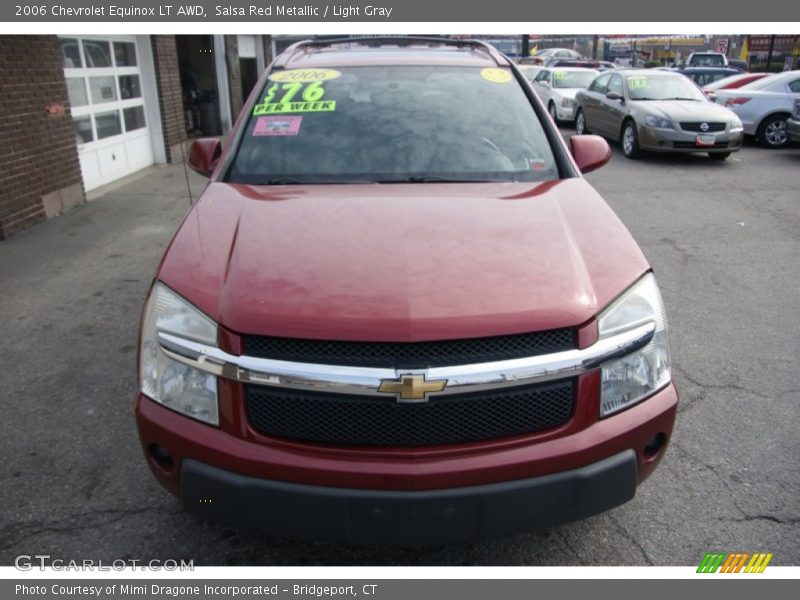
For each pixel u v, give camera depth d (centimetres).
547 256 229
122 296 509
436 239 238
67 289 525
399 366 197
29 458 309
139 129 1029
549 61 2489
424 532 204
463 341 200
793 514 274
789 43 3222
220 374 204
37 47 708
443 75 364
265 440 204
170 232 686
